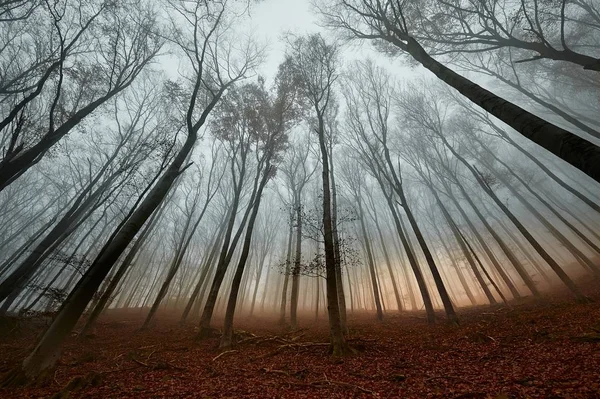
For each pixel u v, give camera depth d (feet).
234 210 43.68
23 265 35.81
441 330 34.40
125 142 60.59
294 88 48.01
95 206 43.45
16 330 37.50
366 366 20.63
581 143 7.85
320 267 33.45
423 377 17.08
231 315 31.24
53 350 17.58
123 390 16.69
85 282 18.98
